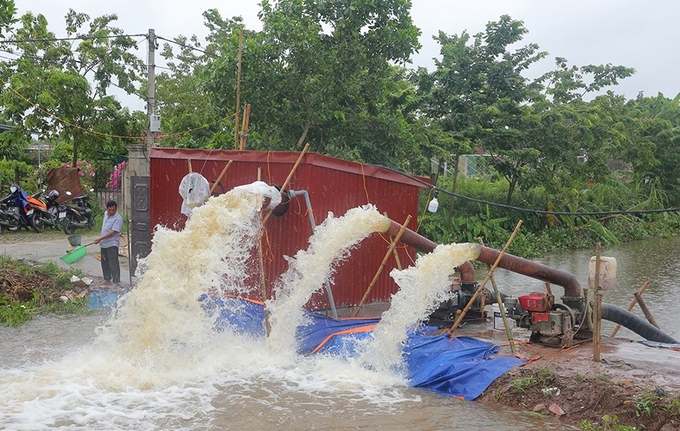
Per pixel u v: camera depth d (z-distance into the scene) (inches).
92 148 998.4
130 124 1018.1
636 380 280.4
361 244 465.1
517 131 953.5
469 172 1250.0
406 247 494.0
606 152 1157.7
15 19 854.5
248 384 311.4
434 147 829.8
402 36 671.8
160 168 471.5
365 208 383.9
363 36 671.8
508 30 952.3
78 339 381.4
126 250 666.2
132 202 531.2
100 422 260.5
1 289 467.5
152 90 799.1
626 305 553.6
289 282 410.9
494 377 302.8
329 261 370.0
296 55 642.8
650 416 259.0
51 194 852.6
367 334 359.6
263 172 436.1
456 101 931.3
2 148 1053.2
